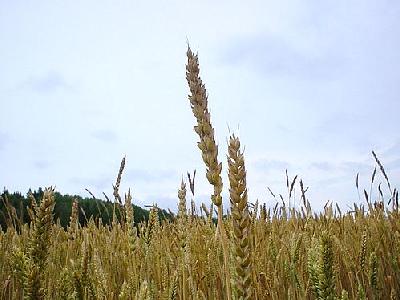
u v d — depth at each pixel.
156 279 3.36
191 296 3.11
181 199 3.96
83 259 2.53
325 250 2.32
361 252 3.47
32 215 3.21
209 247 4.13
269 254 3.88
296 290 3.17
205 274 3.63
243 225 1.73
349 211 5.75
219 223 1.72
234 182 1.71
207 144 1.69
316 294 2.37
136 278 2.98
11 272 3.31
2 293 3.15
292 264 3.25
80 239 4.86
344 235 4.66
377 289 3.34
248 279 1.73
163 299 2.71
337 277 3.39
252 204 4.64
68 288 2.43
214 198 1.70
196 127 1.70
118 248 4.46
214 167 1.70
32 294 1.90
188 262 3.41
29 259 1.92
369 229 4.62
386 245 4.30
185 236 3.90
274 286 3.26
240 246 1.74
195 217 5.00
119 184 4.97
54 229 4.68
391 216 4.98
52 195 2.04
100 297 2.51
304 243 3.71
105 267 3.80
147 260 3.81
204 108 1.71
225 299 3.41
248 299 1.73
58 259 3.69
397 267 3.90
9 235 4.28
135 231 4.01
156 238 4.70
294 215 5.23
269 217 4.96
